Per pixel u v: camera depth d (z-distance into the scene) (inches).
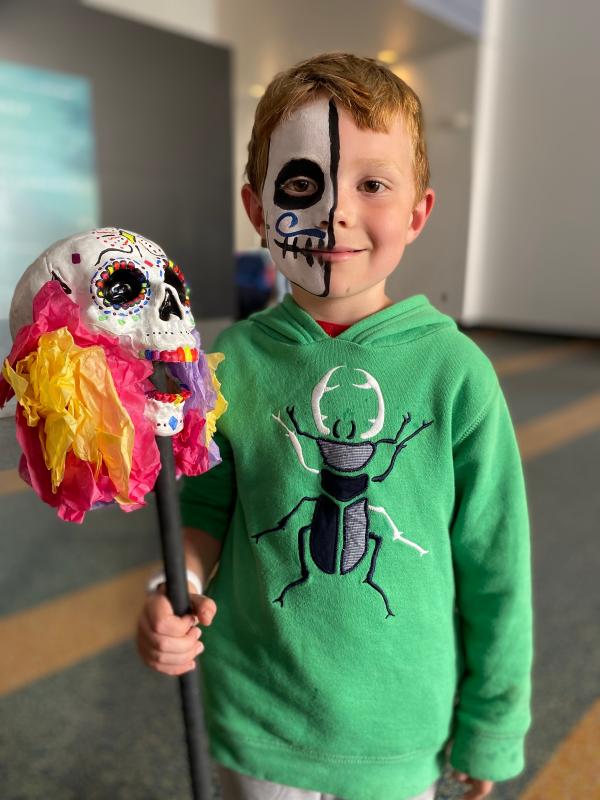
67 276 16.8
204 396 19.4
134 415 17.0
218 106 98.6
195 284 55.9
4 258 57.1
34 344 16.1
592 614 61.0
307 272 22.0
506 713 25.1
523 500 24.0
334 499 23.4
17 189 81.9
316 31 86.7
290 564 23.8
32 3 87.9
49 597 62.8
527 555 24.5
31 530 76.4
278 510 23.8
